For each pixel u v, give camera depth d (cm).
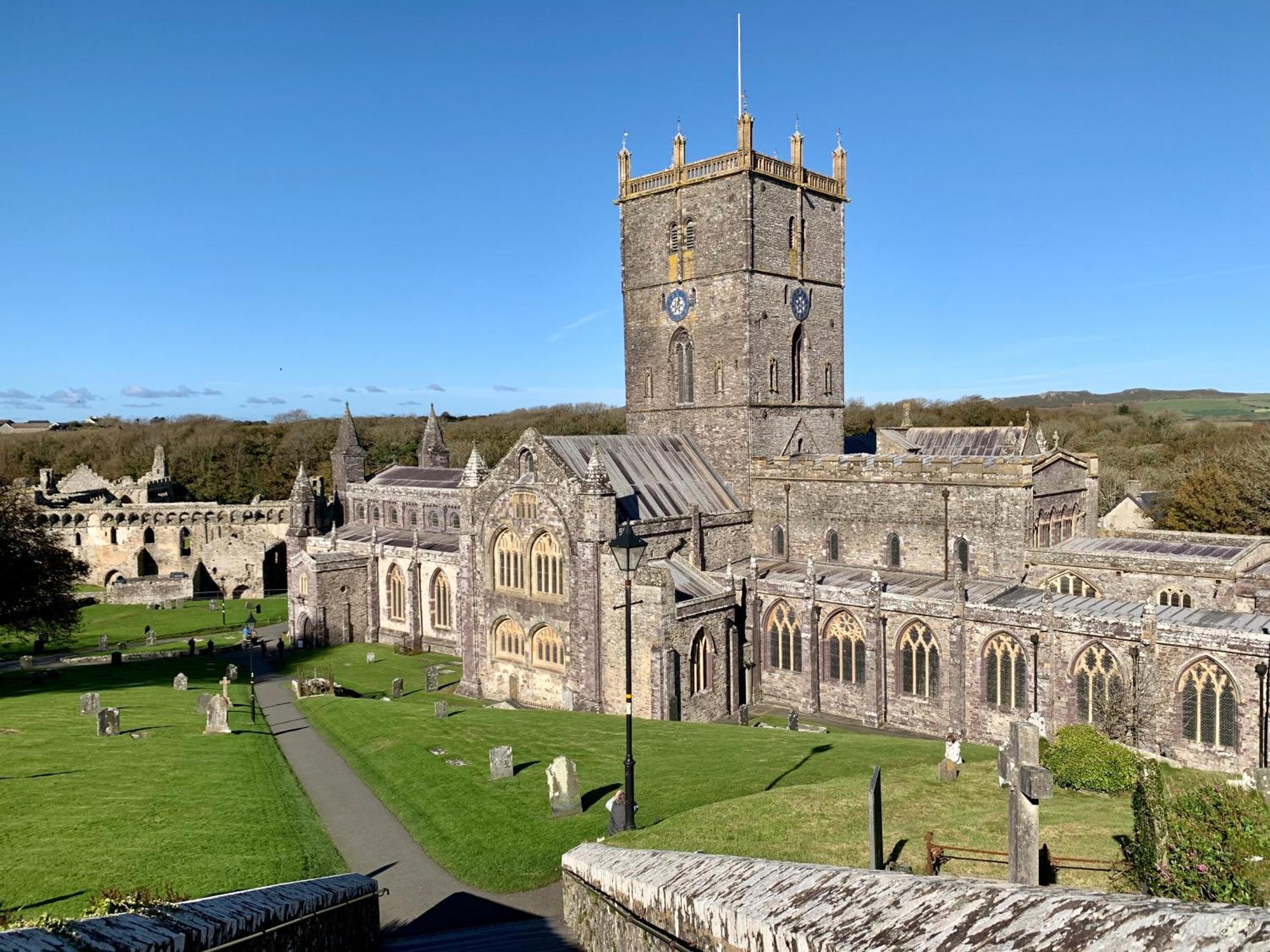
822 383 8706
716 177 7856
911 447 8525
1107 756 3741
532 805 4116
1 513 8025
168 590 13488
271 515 15088
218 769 4597
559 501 6894
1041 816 3356
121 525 14712
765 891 1083
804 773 4447
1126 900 669
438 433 12950
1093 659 5562
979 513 6806
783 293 8169
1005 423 18525
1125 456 15825
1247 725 4944
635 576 6406
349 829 4050
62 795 3909
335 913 2164
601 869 1962
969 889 809
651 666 6294
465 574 7719
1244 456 11050
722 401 8094
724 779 4384
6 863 3078
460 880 3422
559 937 2541
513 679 7462
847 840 3253
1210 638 5050
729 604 6938
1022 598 6200
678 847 3256
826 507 7662
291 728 6181
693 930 1205
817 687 6894
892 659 6506
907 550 7225
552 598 7081
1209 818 2088
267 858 3350
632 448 7844
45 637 9550
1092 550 7194
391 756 5119
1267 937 536
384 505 11756
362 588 10525
